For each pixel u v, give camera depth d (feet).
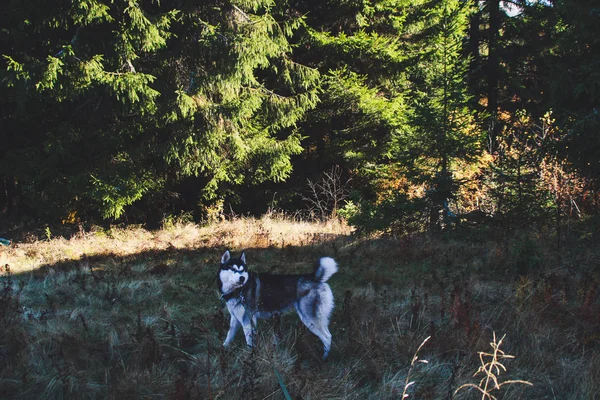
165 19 40.29
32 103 43.60
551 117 30.55
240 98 45.96
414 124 34.37
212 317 20.47
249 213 56.95
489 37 78.64
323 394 13.64
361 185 56.24
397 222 34.81
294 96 50.16
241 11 44.52
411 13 55.21
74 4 37.60
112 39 42.01
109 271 29.14
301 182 57.67
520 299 19.92
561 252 26.61
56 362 16.29
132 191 44.50
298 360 15.07
